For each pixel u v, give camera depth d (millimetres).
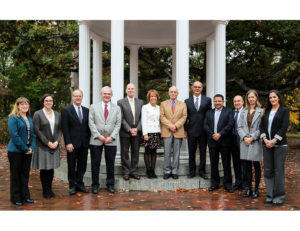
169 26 10234
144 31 10680
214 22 7984
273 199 4965
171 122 5910
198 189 5871
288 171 8133
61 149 12945
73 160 5434
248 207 4699
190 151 6051
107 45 14594
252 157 5156
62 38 13211
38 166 5066
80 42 8125
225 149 5730
